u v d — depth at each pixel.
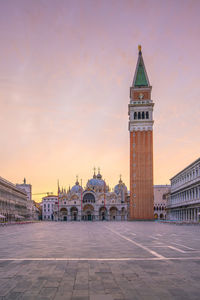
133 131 135.12
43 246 25.48
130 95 144.75
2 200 111.31
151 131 134.50
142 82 141.38
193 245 25.69
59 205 187.88
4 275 13.37
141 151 133.12
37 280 12.42
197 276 13.11
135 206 128.62
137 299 9.91
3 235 40.53
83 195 192.75
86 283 11.93
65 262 16.83
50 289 11.06
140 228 60.81
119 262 16.77
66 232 48.06
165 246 24.95
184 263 16.38
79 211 186.50
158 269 14.69
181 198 113.94
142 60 146.12
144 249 22.83
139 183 130.25
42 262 16.84
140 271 14.20
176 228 59.44
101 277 12.96
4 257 18.78
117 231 50.09
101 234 42.22
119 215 187.38
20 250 22.48
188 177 103.94
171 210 135.62
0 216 92.50
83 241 30.41
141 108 137.38
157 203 191.12
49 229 59.66
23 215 157.88
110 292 10.67
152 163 131.50
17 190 141.12
